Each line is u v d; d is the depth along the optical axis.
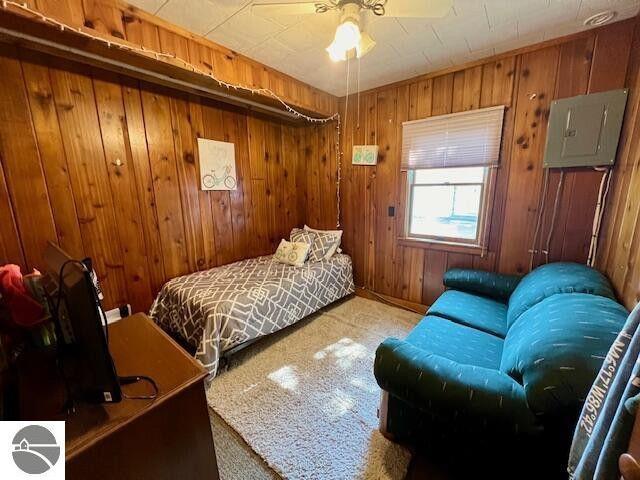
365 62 2.31
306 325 2.64
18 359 1.05
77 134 1.92
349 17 1.35
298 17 1.72
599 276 1.54
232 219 2.97
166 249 2.48
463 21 1.75
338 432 1.48
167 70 1.94
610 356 0.68
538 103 2.05
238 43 2.04
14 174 1.71
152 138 2.29
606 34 1.78
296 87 2.69
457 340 1.61
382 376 1.19
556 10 1.64
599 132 1.81
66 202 1.92
